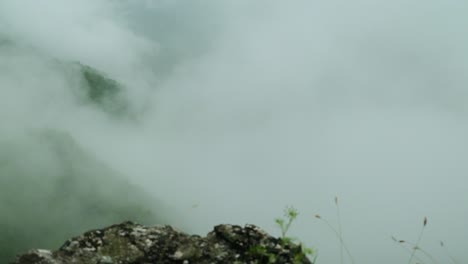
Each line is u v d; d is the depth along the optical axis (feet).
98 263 13.71
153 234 15.74
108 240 14.99
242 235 15.72
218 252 14.98
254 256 14.53
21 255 13.23
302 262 14.28
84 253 14.15
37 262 12.97
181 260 14.49
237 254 14.84
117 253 14.43
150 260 14.35
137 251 14.67
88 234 15.16
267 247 14.83
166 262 14.37
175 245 15.21
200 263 14.42
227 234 15.85
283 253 14.52
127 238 15.28
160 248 14.97
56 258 13.41
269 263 12.66
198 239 15.78
